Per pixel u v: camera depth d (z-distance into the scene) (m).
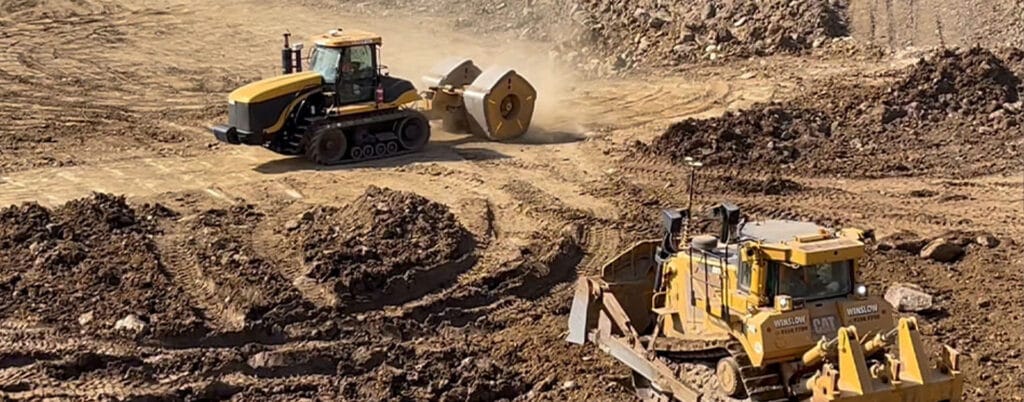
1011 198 22.95
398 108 25.16
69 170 23.52
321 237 18.88
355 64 24.36
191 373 14.93
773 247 12.05
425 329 16.69
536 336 16.59
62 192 21.86
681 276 13.54
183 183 22.70
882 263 19.39
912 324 11.78
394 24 41.84
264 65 35.62
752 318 12.08
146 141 26.12
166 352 15.33
